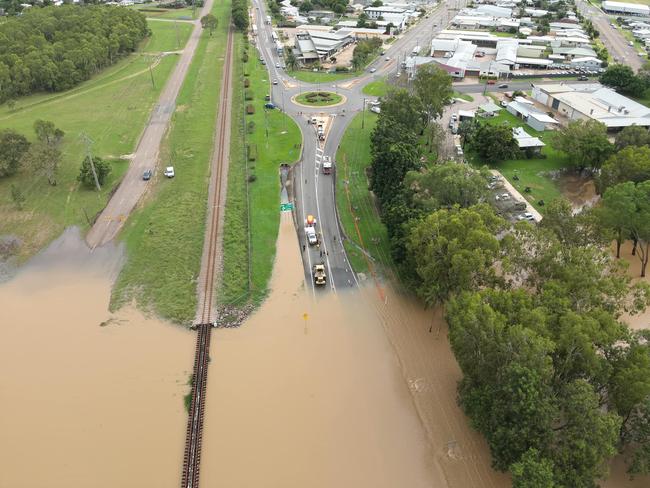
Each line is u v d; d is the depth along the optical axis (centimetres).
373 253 10106
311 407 7056
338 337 8194
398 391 7312
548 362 5266
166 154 14100
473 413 6028
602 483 5878
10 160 12412
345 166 13500
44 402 7100
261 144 14775
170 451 6500
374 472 6256
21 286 9262
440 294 7594
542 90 18150
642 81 18688
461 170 9212
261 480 6144
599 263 6662
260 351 7925
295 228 10888
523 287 7131
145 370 7606
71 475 6206
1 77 17012
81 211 11369
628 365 5544
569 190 12581
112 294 9050
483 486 6047
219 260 9894
